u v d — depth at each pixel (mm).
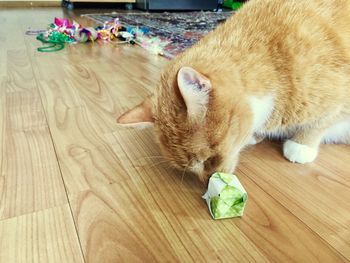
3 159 286
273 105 292
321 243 203
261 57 281
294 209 233
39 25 956
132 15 1148
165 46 670
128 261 190
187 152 257
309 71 275
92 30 772
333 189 255
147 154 300
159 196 247
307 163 294
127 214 227
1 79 490
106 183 260
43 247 199
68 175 267
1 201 236
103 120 362
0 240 203
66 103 406
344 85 281
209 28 855
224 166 271
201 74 230
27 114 373
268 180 267
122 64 583
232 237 208
